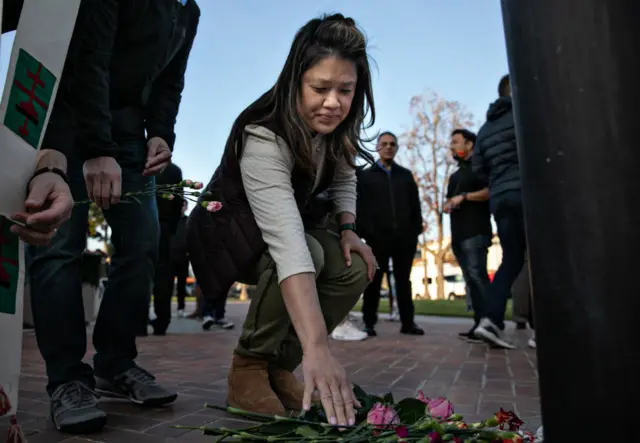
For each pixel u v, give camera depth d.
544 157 0.64
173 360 3.39
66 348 1.76
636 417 0.59
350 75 1.51
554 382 0.64
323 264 1.83
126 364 2.02
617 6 0.60
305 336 1.26
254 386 1.80
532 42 0.65
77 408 1.64
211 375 2.77
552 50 0.63
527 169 0.66
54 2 1.00
